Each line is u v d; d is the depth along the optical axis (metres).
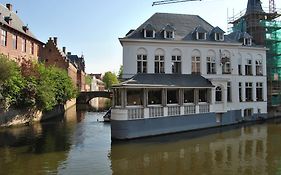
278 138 22.31
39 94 31.45
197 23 30.42
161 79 25.73
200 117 26.64
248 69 32.28
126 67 26.00
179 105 25.12
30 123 31.42
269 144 20.08
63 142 21.12
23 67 31.47
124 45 26.12
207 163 15.45
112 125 22.33
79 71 83.94
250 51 32.28
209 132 25.25
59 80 42.44
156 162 15.77
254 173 13.54
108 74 122.81
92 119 37.12
